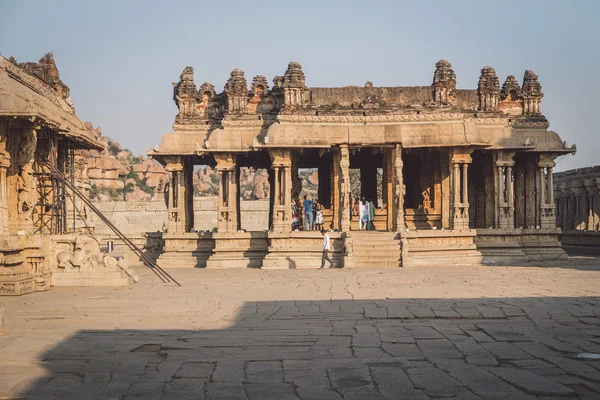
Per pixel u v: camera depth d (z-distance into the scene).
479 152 40.47
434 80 37.94
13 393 10.70
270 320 16.97
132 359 12.80
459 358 12.61
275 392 10.61
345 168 36.00
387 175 37.94
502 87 41.09
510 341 14.04
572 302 19.23
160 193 79.94
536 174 39.94
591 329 15.37
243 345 13.92
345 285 24.47
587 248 49.06
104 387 11.01
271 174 44.25
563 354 12.80
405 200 45.59
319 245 35.44
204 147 38.06
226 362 12.49
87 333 15.28
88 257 24.80
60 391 10.80
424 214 40.44
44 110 25.11
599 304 18.80
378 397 10.20
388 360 12.49
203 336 14.91
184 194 40.41
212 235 37.59
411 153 41.00
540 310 17.83
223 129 38.66
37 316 17.64
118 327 16.03
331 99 38.06
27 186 24.97
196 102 40.81
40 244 23.48
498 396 10.03
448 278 26.38
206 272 32.62
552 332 14.98
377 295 21.44
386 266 33.59
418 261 34.78
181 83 40.72
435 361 12.32
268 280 27.02
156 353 13.42
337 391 10.56
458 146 36.25
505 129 38.25
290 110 36.88
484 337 14.48
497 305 18.72
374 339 14.38
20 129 24.81
